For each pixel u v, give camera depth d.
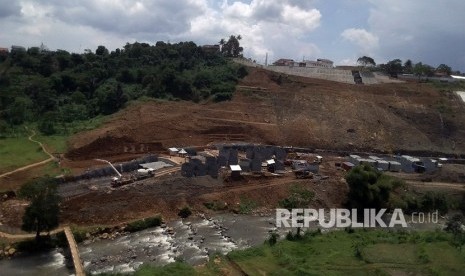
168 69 153.88
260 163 102.06
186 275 56.28
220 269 59.75
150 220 78.25
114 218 77.25
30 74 158.62
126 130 115.56
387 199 92.75
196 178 93.06
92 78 154.25
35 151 101.88
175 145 116.19
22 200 79.19
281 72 184.25
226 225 81.12
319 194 95.75
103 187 85.44
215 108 143.25
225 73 169.50
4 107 131.25
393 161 119.88
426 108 156.12
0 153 98.44
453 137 145.25
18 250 64.44
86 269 60.00
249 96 153.50
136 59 177.88
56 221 66.75
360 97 158.50
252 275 58.19
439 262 63.56
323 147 132.50
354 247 68.56
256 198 91.69
